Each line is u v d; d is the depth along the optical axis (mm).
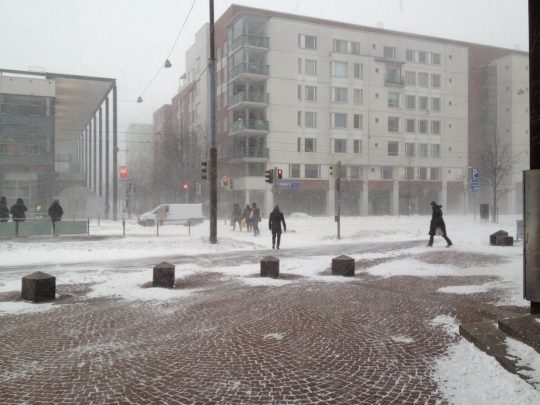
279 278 10984
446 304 7867
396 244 18688
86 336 6188
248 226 26469
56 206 19875
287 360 5152
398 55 52781
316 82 48719
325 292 9180
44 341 5965
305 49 48281
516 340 5129
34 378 4648
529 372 4273
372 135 50906
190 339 6016
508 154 52188
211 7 17625
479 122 59312
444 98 55344
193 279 10836
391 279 10602
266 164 47438
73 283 10305
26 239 18672
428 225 32812
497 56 60562
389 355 5250
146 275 11320
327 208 49500
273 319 7055
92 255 15422
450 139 55656
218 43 54000
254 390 4320
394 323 6691
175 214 33844
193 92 61281
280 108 47375
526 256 5602
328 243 19859
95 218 45375
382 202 52625
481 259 13234
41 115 43062
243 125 46312
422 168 54406
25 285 8586
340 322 6820
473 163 58562
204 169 18641
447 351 5309
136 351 5527
